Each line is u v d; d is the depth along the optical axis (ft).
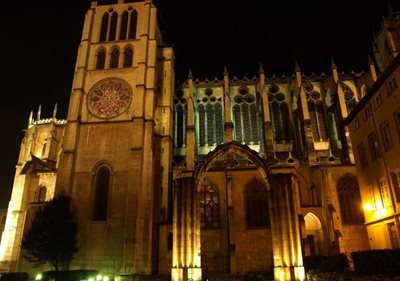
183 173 178.19
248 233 160.15
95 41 203.41
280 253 92.99
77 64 193.77
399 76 106.01
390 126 113.19
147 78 187.83
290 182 98.78
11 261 180.96
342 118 200.64
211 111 229.25
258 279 121.80
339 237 149.48
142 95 180.65
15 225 186.50
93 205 166.20
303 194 171.01
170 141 195.00
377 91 121.19
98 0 220.02
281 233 94.12
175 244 95.81
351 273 83.10
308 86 228.63
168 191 181.27
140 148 168.96
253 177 170.81
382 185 121.29
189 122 203.21
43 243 145.59
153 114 181.78
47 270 154.20
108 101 185.47
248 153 104.47
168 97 203.72
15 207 190.29
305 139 197.67
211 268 155.53
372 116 125.39
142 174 167.73
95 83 190.60
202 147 217.56
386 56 211.00
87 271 143.84
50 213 150.10
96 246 157.58
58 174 168.25
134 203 158.81
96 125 180.55
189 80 220.23
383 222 119.34
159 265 158.20
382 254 71.41
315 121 219.00
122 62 194.49
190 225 97.09
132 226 154.71
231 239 155.74
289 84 230.68
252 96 231.50
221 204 167.53
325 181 164.35
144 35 197.06
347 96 220.43
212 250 158.81
